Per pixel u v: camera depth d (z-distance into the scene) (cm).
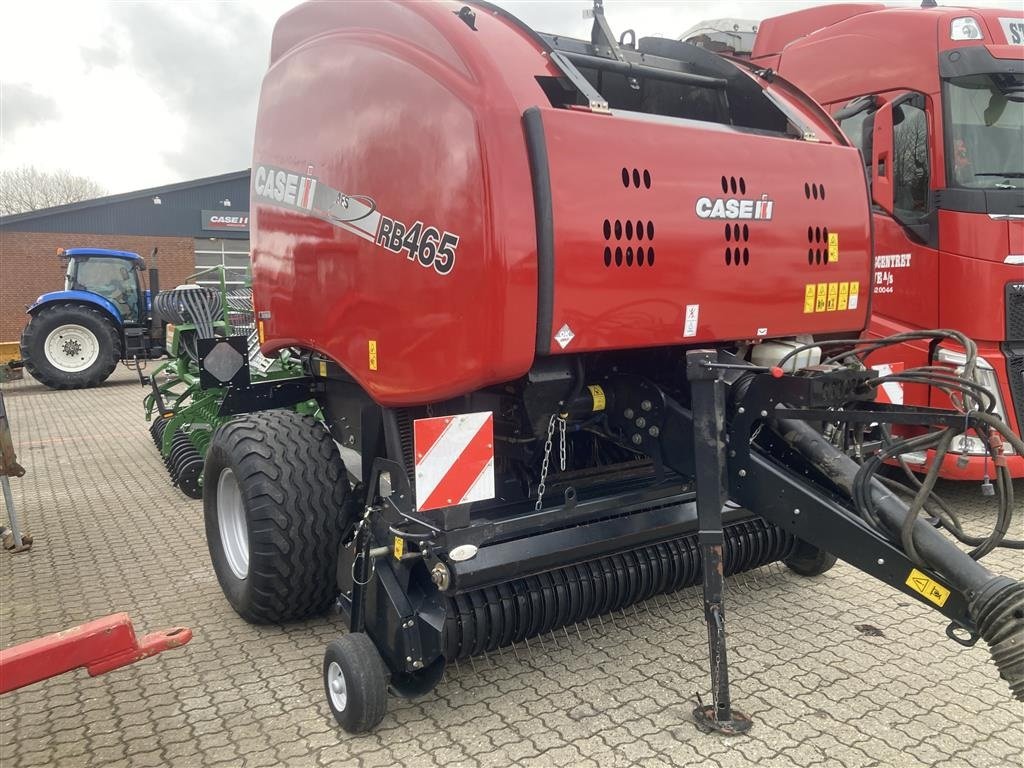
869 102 513
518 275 224
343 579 301
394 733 259
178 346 629
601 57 303
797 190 292
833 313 309
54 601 384
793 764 235
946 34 472
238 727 266
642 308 251
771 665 296
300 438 318
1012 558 405
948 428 215
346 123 277
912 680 284
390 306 258
